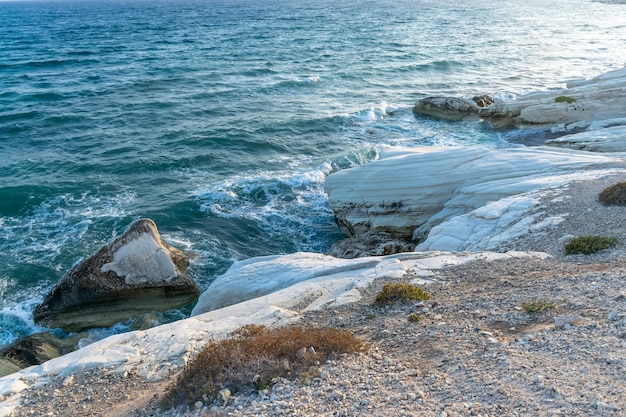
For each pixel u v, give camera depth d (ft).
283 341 36.11
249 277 60.34
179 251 81.10
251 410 29.45
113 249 71.15
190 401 32.42
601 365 27.99
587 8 568.82
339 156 122.01
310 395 30.19
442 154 89.40
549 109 138.62
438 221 77.36
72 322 69.21
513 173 82.07
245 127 146.92
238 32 388.16
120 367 42.19
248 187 107.76
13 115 160.25
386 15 521.65
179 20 527.81
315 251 86.48
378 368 33.09
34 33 426.51
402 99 181.78
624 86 148.25
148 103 175.32
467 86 201.36
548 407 24.73
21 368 57.00
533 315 37.96
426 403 27.40
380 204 84.07
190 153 127.75
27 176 114.21
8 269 78.95
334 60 254.27
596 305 37.42
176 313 71.41
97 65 253.03
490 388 27.73
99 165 120.67
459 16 491.31
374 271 54.44
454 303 43.47
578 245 52.95
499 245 60.49
